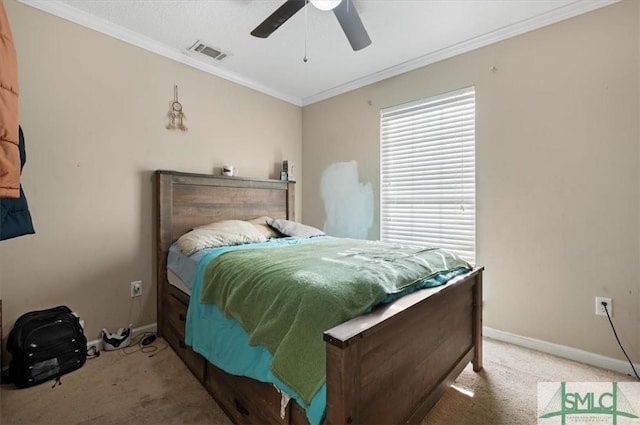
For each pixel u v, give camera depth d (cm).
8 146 102
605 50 189
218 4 199
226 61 276
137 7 201
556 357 204
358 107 323
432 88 268
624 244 185
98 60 216
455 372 159
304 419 103
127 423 140
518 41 222
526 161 220
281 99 355
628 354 184
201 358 169
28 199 188
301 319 105
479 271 184
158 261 241
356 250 193
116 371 184
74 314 196
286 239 263
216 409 150
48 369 173
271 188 328
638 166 180
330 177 350
